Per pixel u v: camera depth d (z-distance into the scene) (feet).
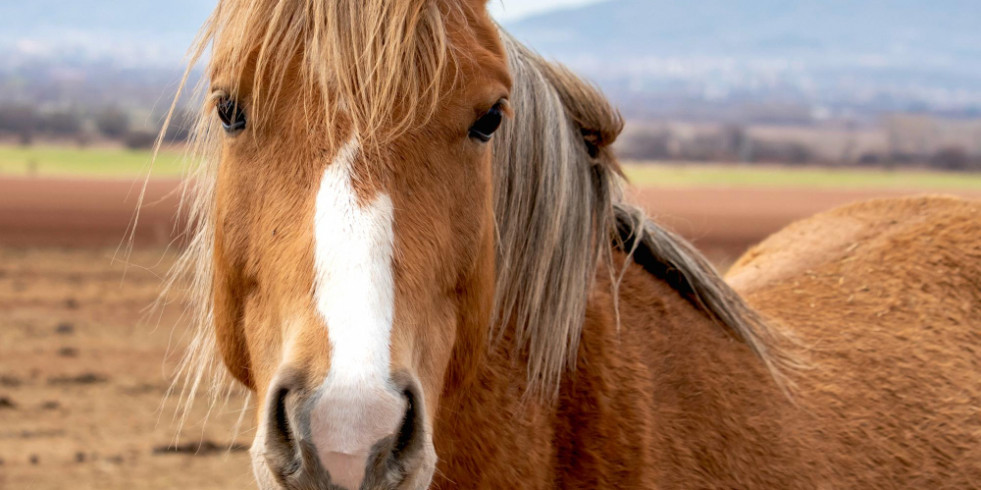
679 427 7.80
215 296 7.18
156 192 102.94
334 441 5.27
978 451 8.80
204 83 7.80
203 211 8.16
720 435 7.86
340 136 5.88
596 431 7.58
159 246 58.80
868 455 8.40
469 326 6.73
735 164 333.62
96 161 195.52
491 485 7.33
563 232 7.91
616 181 8.82
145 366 30.07
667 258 8.74
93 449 22.41
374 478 5.42
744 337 8.50
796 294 10.16
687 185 154.61
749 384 8.22
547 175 7.88
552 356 7.59
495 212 7.72
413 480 5.66
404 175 5.99
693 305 8.71
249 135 6.25
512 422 7.42
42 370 29.12
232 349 6.98
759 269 11.11
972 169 327.06
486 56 6.45
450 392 6.91
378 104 5.84
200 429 24.23
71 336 33.71
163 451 22.48
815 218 12.19
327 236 5.68
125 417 24.97
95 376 28.66
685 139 426.10
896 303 9.90
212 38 6.95
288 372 5.48
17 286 43.24
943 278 10.17
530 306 7.75
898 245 10.61
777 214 91.76
